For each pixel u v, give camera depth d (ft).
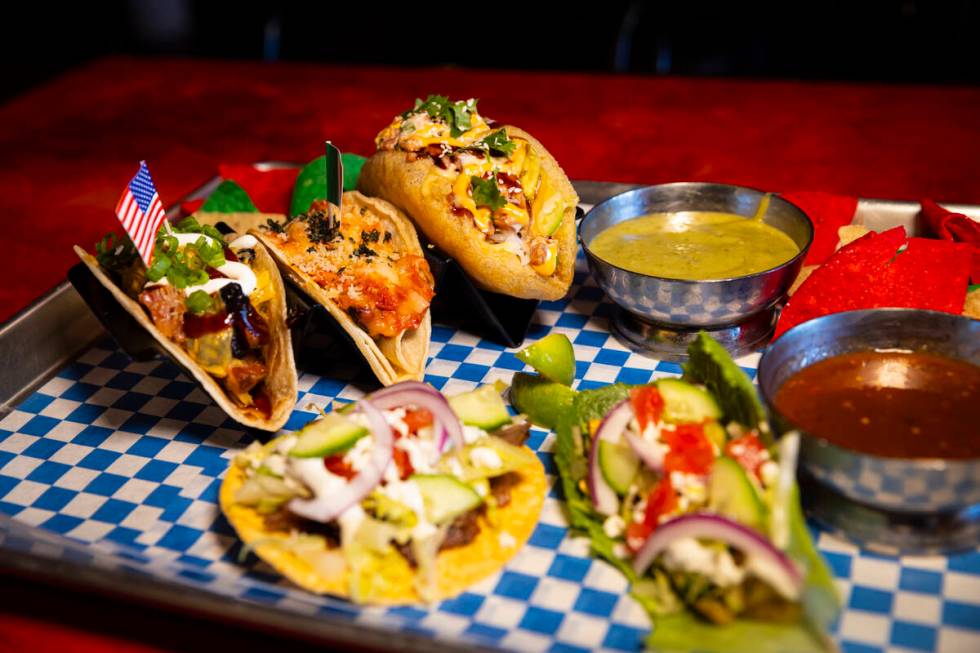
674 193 2.26
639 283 2.01
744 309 2.02
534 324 2.26
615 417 1.71
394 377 2.02
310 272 2.01
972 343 1.79
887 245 2.05
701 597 1.55
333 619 1.56
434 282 2.09
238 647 1.61
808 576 1.47
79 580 1.65
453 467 1.70
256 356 1.96
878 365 1.81
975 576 1.65
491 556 1.67
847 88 3.28
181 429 2.05
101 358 2.24
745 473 1.57
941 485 1.59
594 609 1.63
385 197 2.17
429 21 4.36
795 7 4.25
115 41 4.90
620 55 3.92
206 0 4.60
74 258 2.63
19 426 2.07
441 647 1.51
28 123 3.34
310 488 1.65
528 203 2.14
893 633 1.58
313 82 3.50
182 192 2.84
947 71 4.15
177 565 1.74
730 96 3.26
